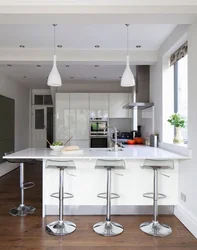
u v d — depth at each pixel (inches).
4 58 162.7
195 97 104.8
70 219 121.5
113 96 267.7
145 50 165.0
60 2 94.5
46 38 142.8
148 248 93.4
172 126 152.8
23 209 132.6
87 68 211.6
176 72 152.3
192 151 107.9
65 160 115.7
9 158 113.0
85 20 102.0
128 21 103.3
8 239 100.1
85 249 92.3
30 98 320.5
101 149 147.3
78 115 265.3
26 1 94.1
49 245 95.3
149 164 111.9
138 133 219.0
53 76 122.3
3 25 123.7
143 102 187.6
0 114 207.9
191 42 109.0
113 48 161.2
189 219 108.3
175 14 97.0
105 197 118.6
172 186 127.3
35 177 216.4
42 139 320.5
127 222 118.0
